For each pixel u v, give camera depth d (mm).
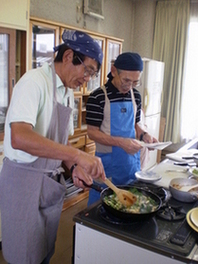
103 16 3777
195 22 4254
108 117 1765
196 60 4332
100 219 1093
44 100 1180
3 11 1954
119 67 1635
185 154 2137
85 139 3189
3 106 2154
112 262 1047
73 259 1165
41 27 2482
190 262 885
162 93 4496
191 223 1050
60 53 1232
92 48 1175
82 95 3057
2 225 1306
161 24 4426
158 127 4199
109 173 1772
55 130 1263
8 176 1240
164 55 4441
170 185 1396
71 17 3338
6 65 2086
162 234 1010
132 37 4691
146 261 969
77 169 1340
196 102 4441
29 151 1046
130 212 1052
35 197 1218
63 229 2627
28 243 1239
